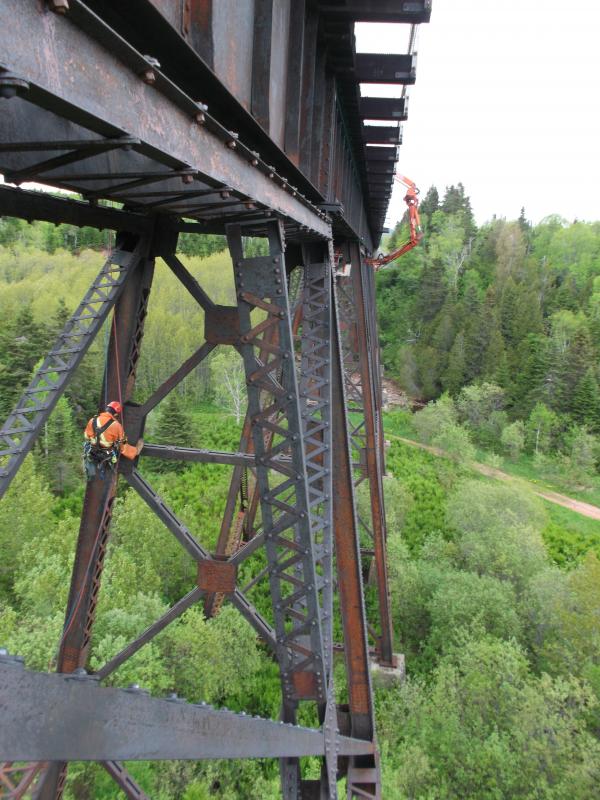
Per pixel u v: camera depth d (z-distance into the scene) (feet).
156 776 46.62
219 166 8.41
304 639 17.78
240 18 11.08
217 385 172.65
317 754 15.75
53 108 4.42
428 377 197.16
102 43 4.83
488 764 47.96
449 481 132.46
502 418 173.17
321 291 22.04
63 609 56.75
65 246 241.76
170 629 56.54
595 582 66.54
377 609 73.51
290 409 13.60
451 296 218.79
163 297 193.26
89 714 5.25
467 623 68.08
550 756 46.70
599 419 166.40
